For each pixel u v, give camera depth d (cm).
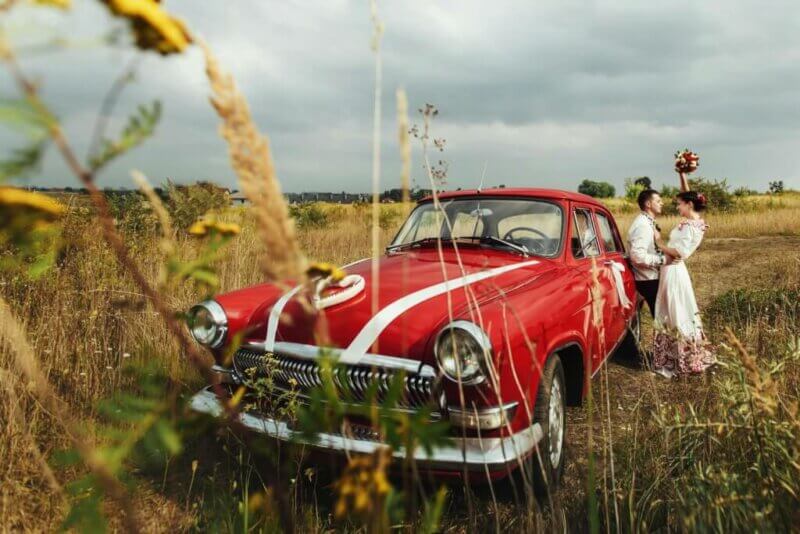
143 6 47
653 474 252
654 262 498
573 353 321
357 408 83
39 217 51
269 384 251
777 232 1955
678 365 463
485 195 424
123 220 551
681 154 514
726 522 187
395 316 258
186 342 77
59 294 390
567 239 386
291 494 251
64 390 326
